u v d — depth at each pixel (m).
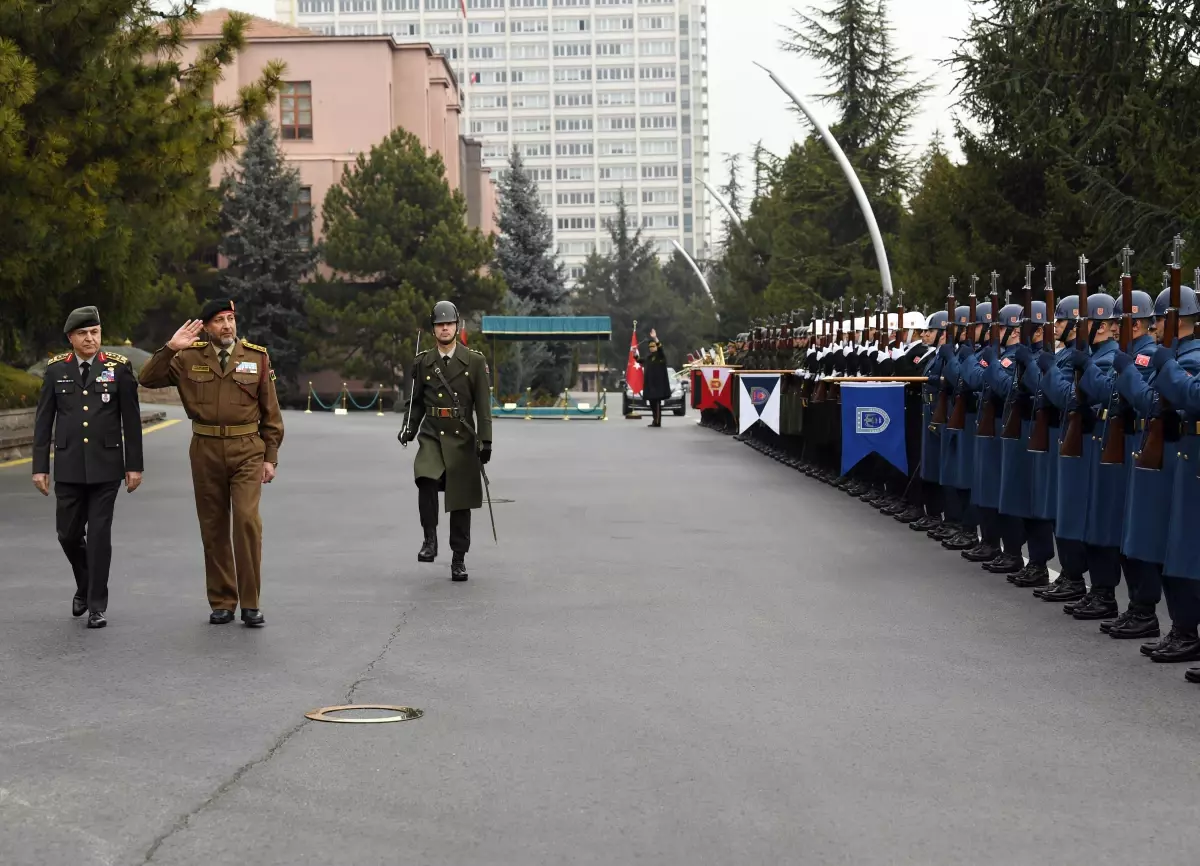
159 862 5.02
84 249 21.67
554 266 74.06
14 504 17.09
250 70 61.09
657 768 6.17
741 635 9.19
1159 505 8.39
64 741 6.62
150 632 9.31
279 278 55.72
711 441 30.80
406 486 19.56
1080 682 7.85
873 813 5.55
